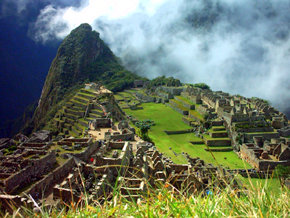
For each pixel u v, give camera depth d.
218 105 145.00
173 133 133.50
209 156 106.06
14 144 74.38
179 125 145.50
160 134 128.50
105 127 85.75
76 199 29.47
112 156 43.09
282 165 89.00
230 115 125.75
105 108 126.81
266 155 93.62
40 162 37.88
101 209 10.95
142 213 10.56
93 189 32.03
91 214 11.06
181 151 100.44
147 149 66.75
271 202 10.76
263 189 11.23
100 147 51.16
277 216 10.01
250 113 126.31
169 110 182.75
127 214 10.89
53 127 142.12
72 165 42.31
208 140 118.44
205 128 131.75
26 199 27.34
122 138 72.88
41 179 36.19
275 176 80.00
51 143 49.69
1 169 35.62
